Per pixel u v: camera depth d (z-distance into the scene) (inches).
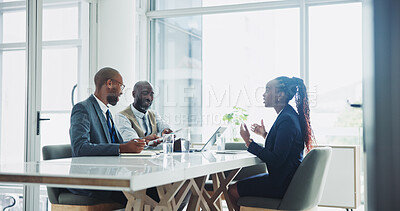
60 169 80.5
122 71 207.6
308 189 115.5
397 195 98.9
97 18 208.5
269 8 216.7
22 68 165.9
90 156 112.0
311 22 209.2
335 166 180.5
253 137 212.8
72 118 117.3
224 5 223.6
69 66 190.2
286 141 120.8
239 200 123.2
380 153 99.6
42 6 174.6
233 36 223.9
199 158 109.8
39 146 171.0
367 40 101.5
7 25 161.0
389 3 99.7
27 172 76.1
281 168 121.2
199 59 230.2
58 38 183.8
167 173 78.3
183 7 232.7
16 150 162.1
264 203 119.1
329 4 206.5
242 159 113.7
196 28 231.1
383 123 99.3
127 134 144.6
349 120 202.7
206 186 143.6
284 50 213.8
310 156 115.0
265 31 217.6
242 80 221.9
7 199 156.9
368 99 100.9
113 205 111.9
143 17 237.6
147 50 237.8
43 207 171.3
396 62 99.2
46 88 176.2
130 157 109.5
